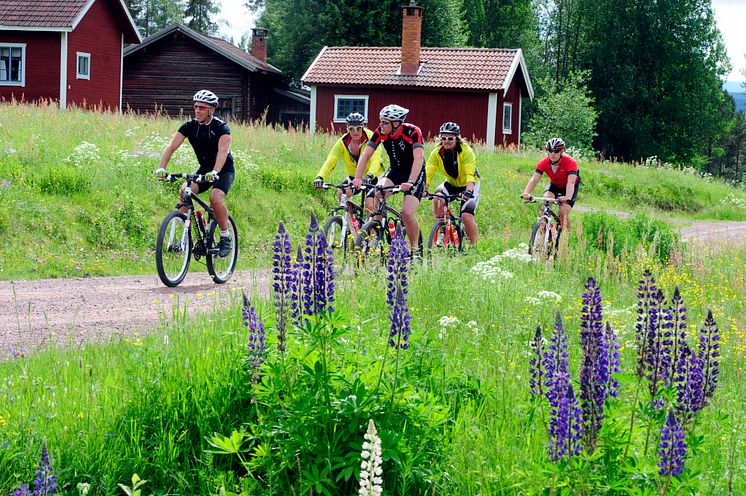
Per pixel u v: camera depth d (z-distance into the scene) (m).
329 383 4.53
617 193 30.34
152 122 24.05
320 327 4.53
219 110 45.81
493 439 4.59
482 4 68.38
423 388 5.07
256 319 4.76
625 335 7.16
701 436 4.18
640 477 3.88
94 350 6.34
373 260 9.19
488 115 38.62
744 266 13.38
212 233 10.63
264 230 15.80
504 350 6.43
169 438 4.54
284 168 19.95
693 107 63.66
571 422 3.75
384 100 39.78
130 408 4.75
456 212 19.02
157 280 11.09
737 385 6.16
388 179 10.68
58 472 4.18
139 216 14.25
